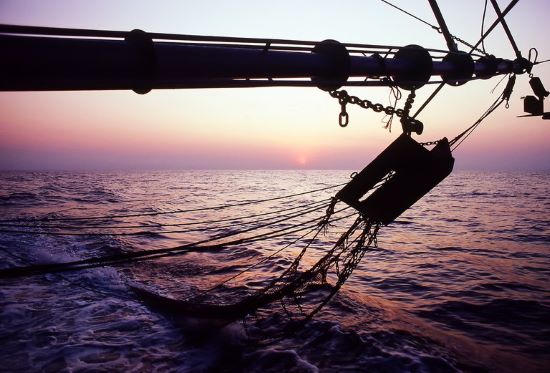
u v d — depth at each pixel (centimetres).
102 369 652
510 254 1697
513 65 560
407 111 365
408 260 1569
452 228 2508
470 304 1034
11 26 163
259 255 1552
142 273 1289
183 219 2733
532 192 6375
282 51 281
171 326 823
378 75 355
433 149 359
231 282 1161
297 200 4797
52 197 4488
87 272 1266
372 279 1288
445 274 1351
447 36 475
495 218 3028
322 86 324
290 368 646
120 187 7238
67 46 177
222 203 4162
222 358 687
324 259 455
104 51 189
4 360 680
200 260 1482
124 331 805
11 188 6103
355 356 685
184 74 226
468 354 723
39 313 904
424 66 377
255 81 258
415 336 778
